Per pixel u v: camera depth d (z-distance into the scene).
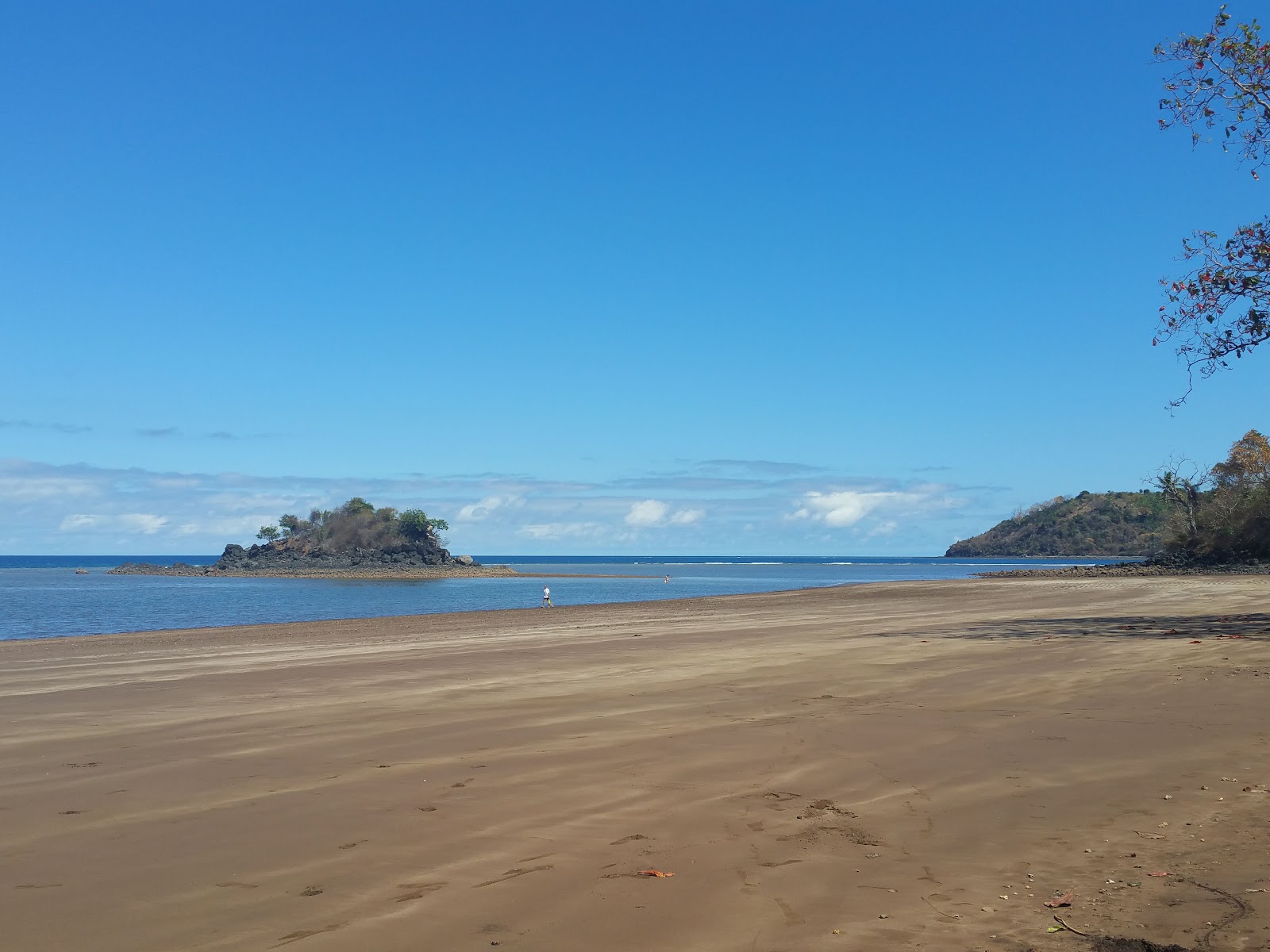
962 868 5.95
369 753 9.55
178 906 5.38
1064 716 10.95
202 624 41.88
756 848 6.37
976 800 7.51
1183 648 17.67
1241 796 7.38
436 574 155.50
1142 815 6.98
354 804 7.56
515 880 5.77
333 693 14.10
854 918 5.14
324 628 32.03
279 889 5.63
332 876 5.86
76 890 5.66
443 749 9.68
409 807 7.45
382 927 5.05
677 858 6.16
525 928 5.02
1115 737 9.67
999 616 28.70
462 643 23.50
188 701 13.62
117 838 6.72
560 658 18.81
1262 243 20.92
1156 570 85.62
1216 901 5.24
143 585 109.25
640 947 4.77
